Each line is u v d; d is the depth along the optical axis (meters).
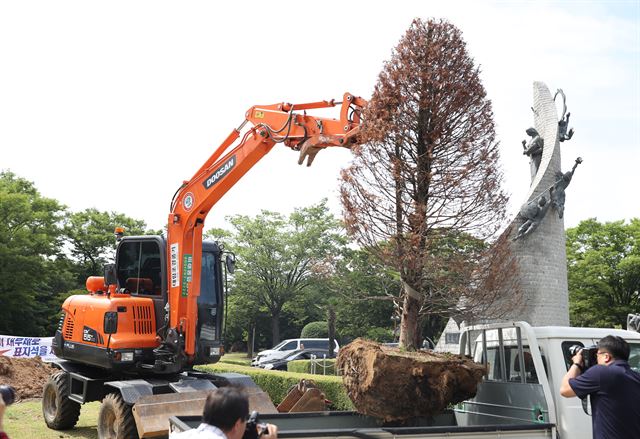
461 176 9.27
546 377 6.07
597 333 6.41
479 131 9.48
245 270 44.22
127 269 10.76
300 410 9.38
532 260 21.77
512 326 6.52
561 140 23.59
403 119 9.28
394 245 9.23
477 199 9.38
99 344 9.91
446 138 9.37
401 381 6.47
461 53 9.52
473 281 9.70
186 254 9.89
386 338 38.34
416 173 9.20
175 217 10.00
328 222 43.56
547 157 23.05
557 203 22.34
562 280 22.50
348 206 9.45
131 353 9.73
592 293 35.19
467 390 6.60
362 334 39.16
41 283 37.62
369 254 9.96
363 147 9.19
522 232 21.67
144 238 10.42
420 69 9.31
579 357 4.67
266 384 15.66
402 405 6.54
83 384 10.36
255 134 9.37
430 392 6.54
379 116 9.20
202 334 10.27
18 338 20.53
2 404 3.67
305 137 8.99
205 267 10.59
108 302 9.92
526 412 6.20
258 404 9.20
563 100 23.89
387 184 9.34
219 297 10.62
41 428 11.20
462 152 9.35
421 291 9.52
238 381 9.75
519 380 6.56
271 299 45.47
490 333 7.07
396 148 9.37
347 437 4.96
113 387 9.19
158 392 9.48
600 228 36.34
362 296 11.95
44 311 40.16
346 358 6.99
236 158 9.53
